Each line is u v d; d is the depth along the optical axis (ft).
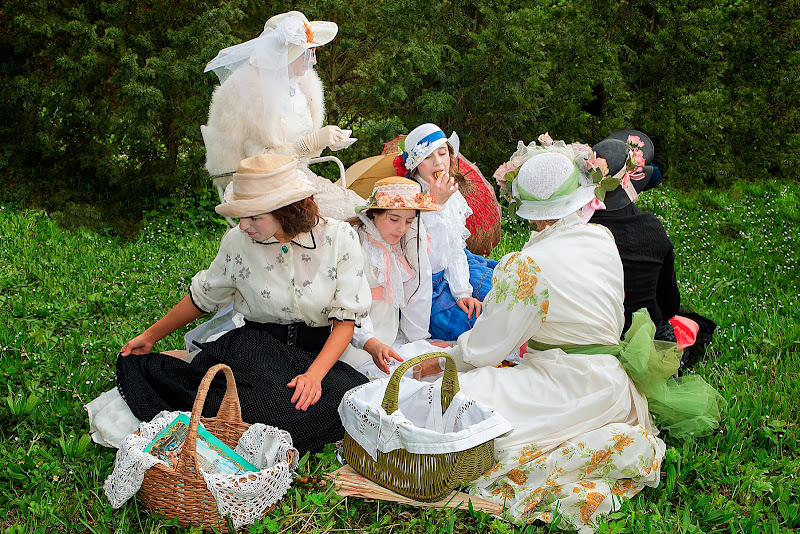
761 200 29.07
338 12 25.46
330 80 26.94
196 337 14.33
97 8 24.98
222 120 15.39
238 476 9.37
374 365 13.53
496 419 10.21
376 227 13.42
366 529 10.14
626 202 13.28
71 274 19.35
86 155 25.71
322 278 12.00
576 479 10.65
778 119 34.50
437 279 15.07
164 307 17.70
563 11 29.60
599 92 29.40
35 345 14.78
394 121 25.34
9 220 23.15
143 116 23.91
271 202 10.89
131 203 26.25
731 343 16.01
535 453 10.64
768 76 34.01
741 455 12.03
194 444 9.27
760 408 13.12
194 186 26.76
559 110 29.09
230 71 15.55
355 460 10.79
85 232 23.57
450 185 14.47
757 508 10.62
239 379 11.34
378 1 26.13
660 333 14.12
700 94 31.14
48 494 10.41
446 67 27.99
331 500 10.39
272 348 11.89
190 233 24.61
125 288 18.53
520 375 11.38
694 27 31.04
